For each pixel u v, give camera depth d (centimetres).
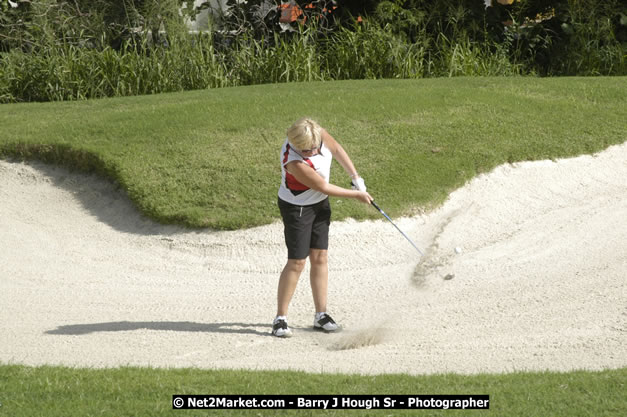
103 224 2731
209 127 3216
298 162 1650
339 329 1756
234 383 1280
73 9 4894
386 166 2889
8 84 4397
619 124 3397
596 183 2988
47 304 2041
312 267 1761
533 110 3516
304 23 5044
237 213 2616
